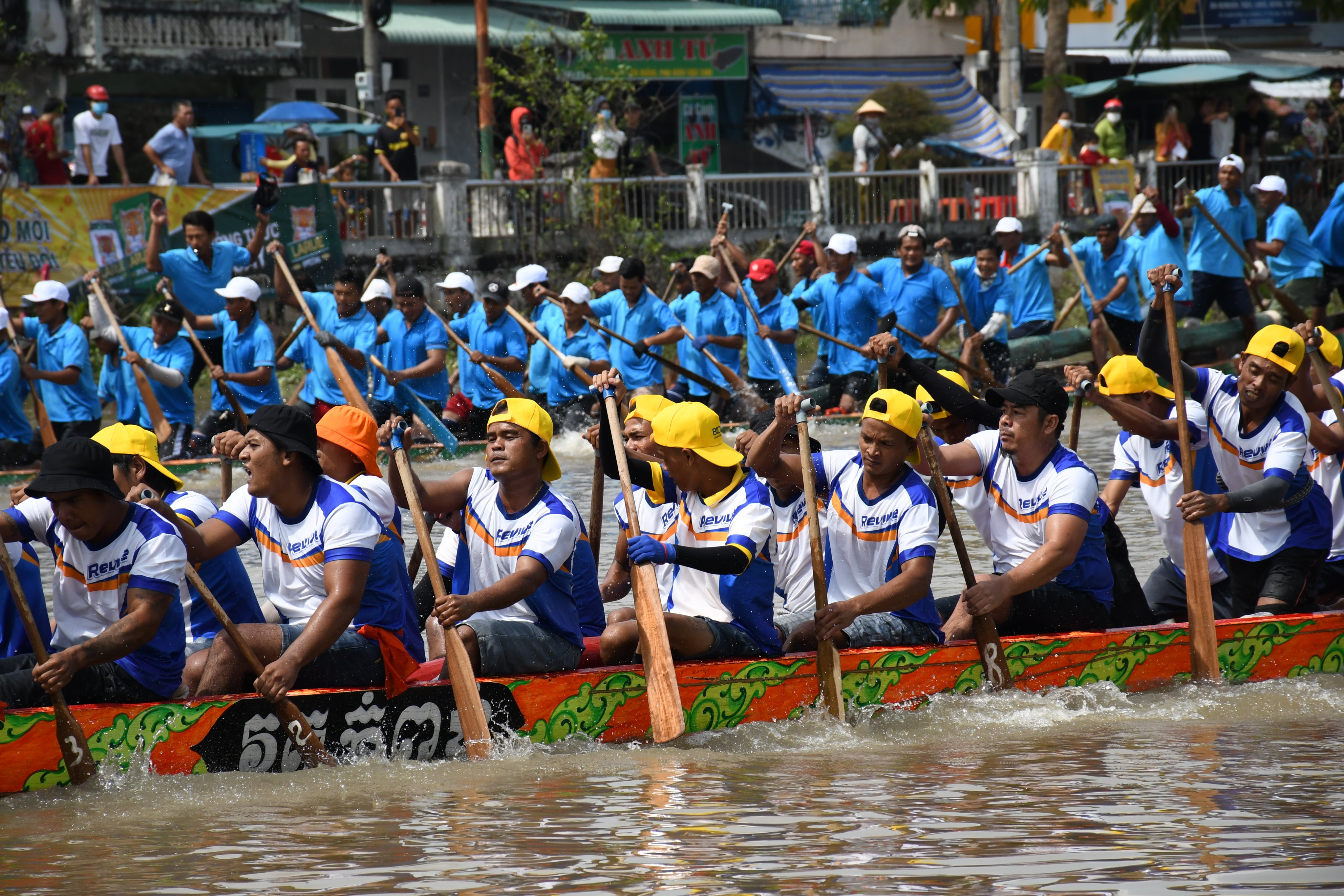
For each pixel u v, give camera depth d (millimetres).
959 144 95625
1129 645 22766
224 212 62500
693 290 56500
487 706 18953
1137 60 97938
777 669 20656
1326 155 87250
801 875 13594
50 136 61812
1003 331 52500
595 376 21688
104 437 19625
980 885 13211
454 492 20562
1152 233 54719
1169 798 16250
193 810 16328
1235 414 23984
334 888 13461
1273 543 24094
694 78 90562
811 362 67562
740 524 20125
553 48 82562
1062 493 21609
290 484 18375
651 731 20188
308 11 79562
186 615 19672
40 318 46875
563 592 19938
